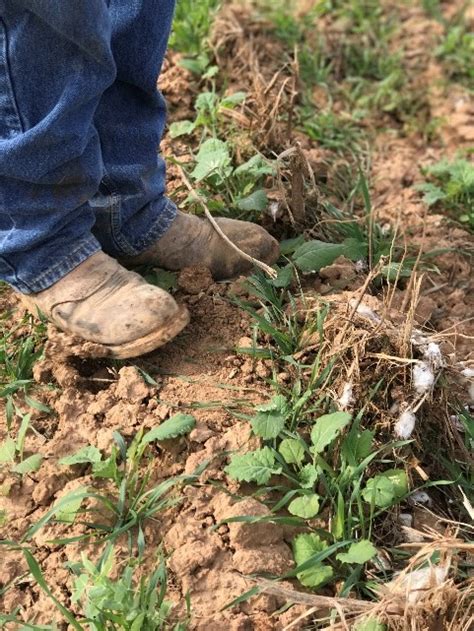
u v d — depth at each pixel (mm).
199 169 1483
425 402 1224
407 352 1222
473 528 1190
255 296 1354
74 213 1223
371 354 1222
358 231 1490
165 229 1345
